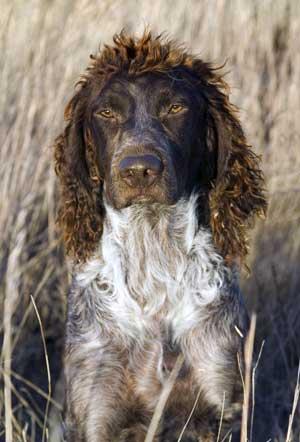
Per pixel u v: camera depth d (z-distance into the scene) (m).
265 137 9.25
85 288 6.26
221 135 6.29
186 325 6.11
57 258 8.39
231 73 9.34
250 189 6.40
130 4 9.37
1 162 8.37
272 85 9.37
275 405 7.75
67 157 6.36
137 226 6.16
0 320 8.05
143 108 5.89
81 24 8.98
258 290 8.55
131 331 6.11
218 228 6.27
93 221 6.32
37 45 8.78
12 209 8.27
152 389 6.08
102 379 6.08
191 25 9.46
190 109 5.99
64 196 6.41
